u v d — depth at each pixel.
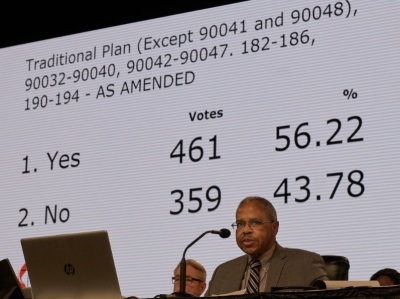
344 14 6.72
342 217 6.36
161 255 7.05
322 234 6.41
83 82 7.82
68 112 7.82
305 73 6.79
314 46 6.80
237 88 7.07
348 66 6.61
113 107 7.62
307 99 6.73
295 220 6.55
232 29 7.21
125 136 7.50
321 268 4.70
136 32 7.66
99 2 7.96
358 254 6.24
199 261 6.86
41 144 7.87
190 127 7.22
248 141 6.91
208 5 7.43
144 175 7.33
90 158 7.62
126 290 7.14
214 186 6.97
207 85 7.22
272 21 7.04
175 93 7.36
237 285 4.88
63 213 7.59
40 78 8.03
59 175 7.71
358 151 6.41
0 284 3.94
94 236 3.70
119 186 7.41
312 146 6.61
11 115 8.08
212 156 7.04
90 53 7.84
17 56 8.20
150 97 7.47
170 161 7.23
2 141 8.05
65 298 3.83
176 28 7.48
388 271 5.36
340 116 6.55
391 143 6.29
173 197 7.13
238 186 6.87
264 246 4.78
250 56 7.07
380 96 6.43
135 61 7.61
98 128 7.65
